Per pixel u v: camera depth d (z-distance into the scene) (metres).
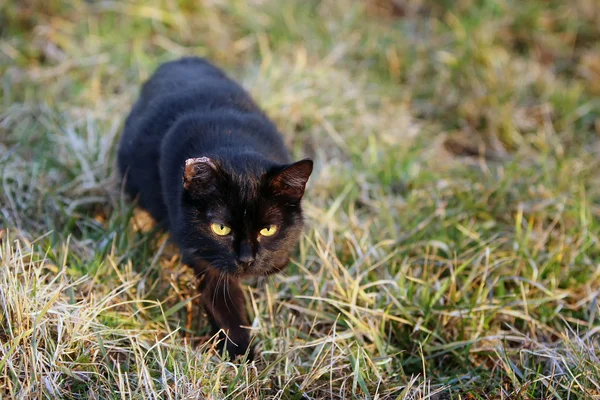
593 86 1.58
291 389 1.09
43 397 1.03
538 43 1.64
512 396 1.09
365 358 1.12
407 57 1.58
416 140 1.45
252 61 1.55
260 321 1.14
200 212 1.05
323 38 1.59
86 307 1.09
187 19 1.59
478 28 1.61
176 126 1.12
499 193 1.32
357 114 1.46
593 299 1.19
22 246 1.17
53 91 1.44
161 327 1.13
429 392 1.08
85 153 1.31
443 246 1.23
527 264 1.23
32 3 1.55
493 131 1.49
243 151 1.07
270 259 1.07
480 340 1.15
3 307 1.06
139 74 1.48
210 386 1.05
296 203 1.07
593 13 1.68
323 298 1.15
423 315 1.17
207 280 1.11
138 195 1.20
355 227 1.26
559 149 1.43
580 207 1.29
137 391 1.04
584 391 1.07
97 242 1.20
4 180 1.23
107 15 1.56
